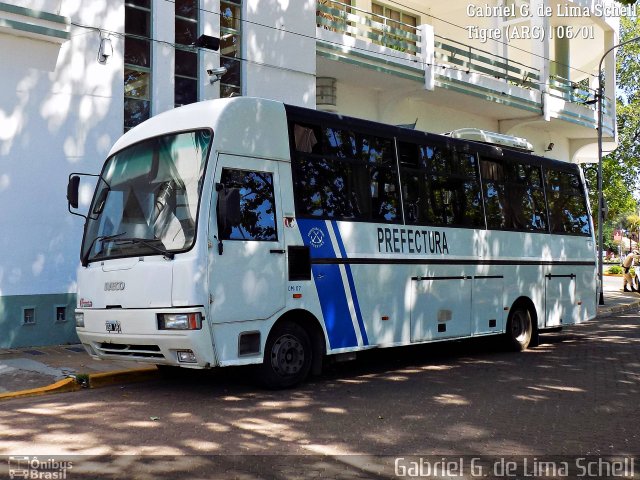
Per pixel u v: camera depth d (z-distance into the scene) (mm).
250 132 8844
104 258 8852
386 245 10445
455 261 11641
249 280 8562
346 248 9836
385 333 10352
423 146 11352
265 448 6488
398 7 24109
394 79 19312
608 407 8430
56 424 7344
